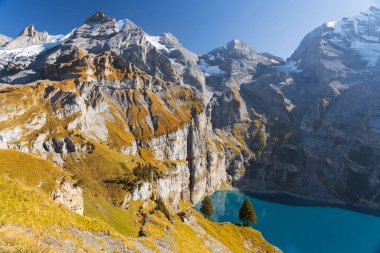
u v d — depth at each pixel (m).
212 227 102.12
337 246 172.62
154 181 177.12
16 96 168.75
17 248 27.12
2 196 36.56
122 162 161.50
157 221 78.00
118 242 44.75
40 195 42.59
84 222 44.22
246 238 105.00
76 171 142.62
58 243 34.72
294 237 183.88
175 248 67.81
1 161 69.62
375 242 180.12
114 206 123.38
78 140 164.00
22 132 150.62
